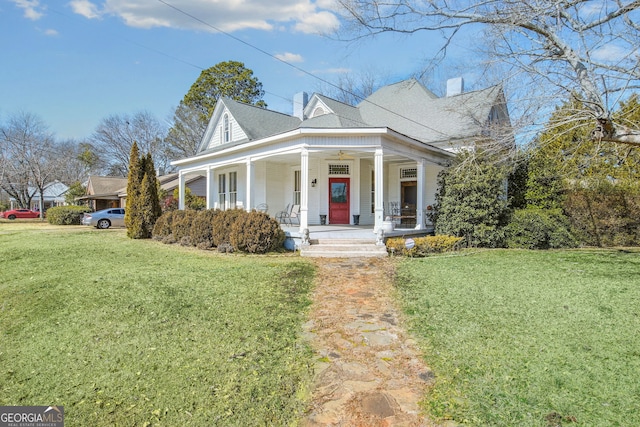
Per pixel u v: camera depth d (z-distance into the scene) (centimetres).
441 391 287
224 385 304
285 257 931
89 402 287
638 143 607
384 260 870
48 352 378
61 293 591
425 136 1528
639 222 1214
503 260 859
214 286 614
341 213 1458
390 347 374
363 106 1938
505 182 1247
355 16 967
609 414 248
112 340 402
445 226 1184
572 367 312
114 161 4069
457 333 395
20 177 3478
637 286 587
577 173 1271
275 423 255
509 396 273
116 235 1605
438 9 885
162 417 264
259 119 1673
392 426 247
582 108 728
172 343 389
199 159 1555
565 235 1172
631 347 350
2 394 302
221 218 1095
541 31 766
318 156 1405
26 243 1280
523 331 395
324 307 506
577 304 489
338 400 280
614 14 697
